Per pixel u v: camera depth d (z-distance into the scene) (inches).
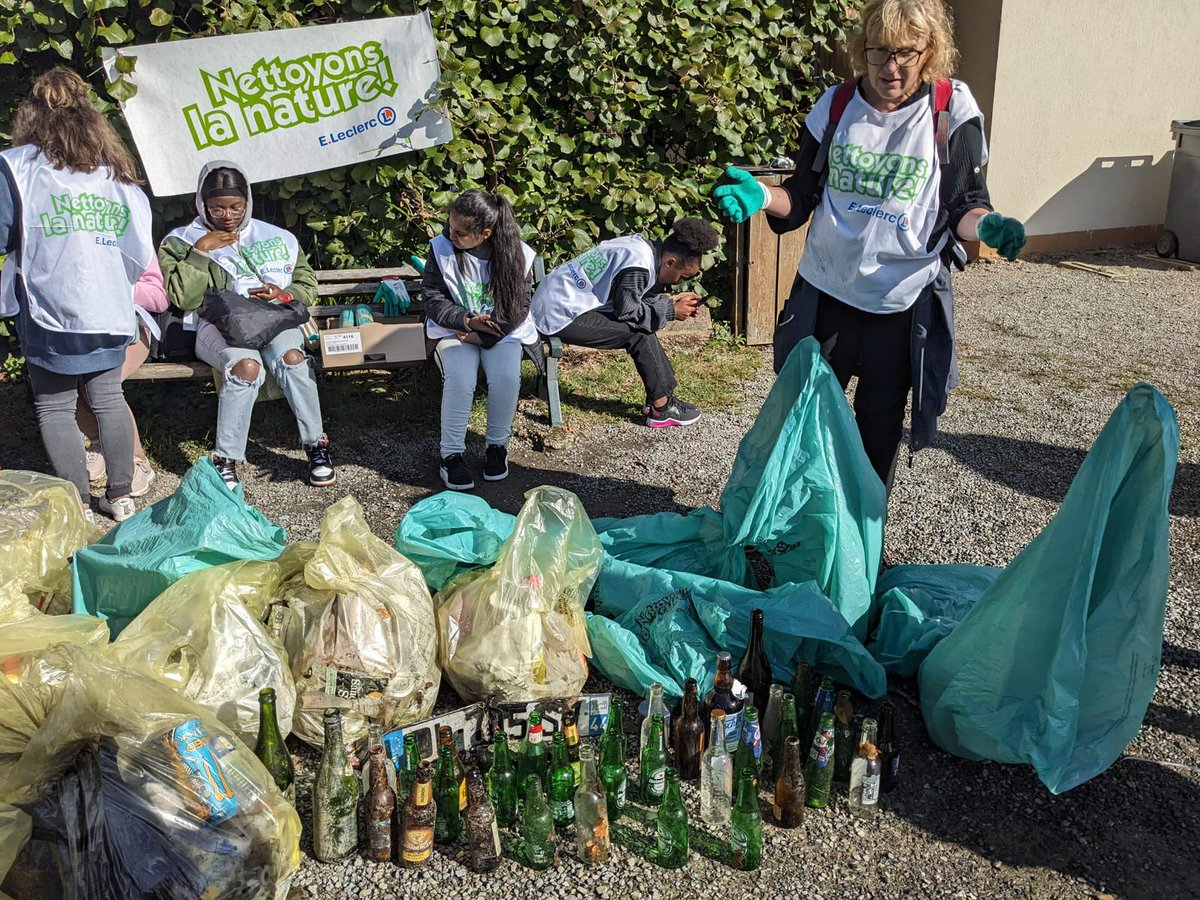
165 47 217.3
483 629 132.6
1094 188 395.9
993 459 220.8
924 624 146.3
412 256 233.0
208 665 122.5
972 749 128.1
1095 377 268.7
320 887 110.8
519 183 255.8
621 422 236.2
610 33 251.1
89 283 168.7
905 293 149.1
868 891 111.6
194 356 206.2
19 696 111.2
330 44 225.8
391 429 230.8
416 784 110.8
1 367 244.2
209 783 101.3
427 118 236.5
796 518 147.4
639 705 138.3
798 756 117.9
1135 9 377.4
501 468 206.5
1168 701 142.6
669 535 164.9
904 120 142.4
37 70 222.1
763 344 281.6
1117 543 118.3
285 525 187.8
